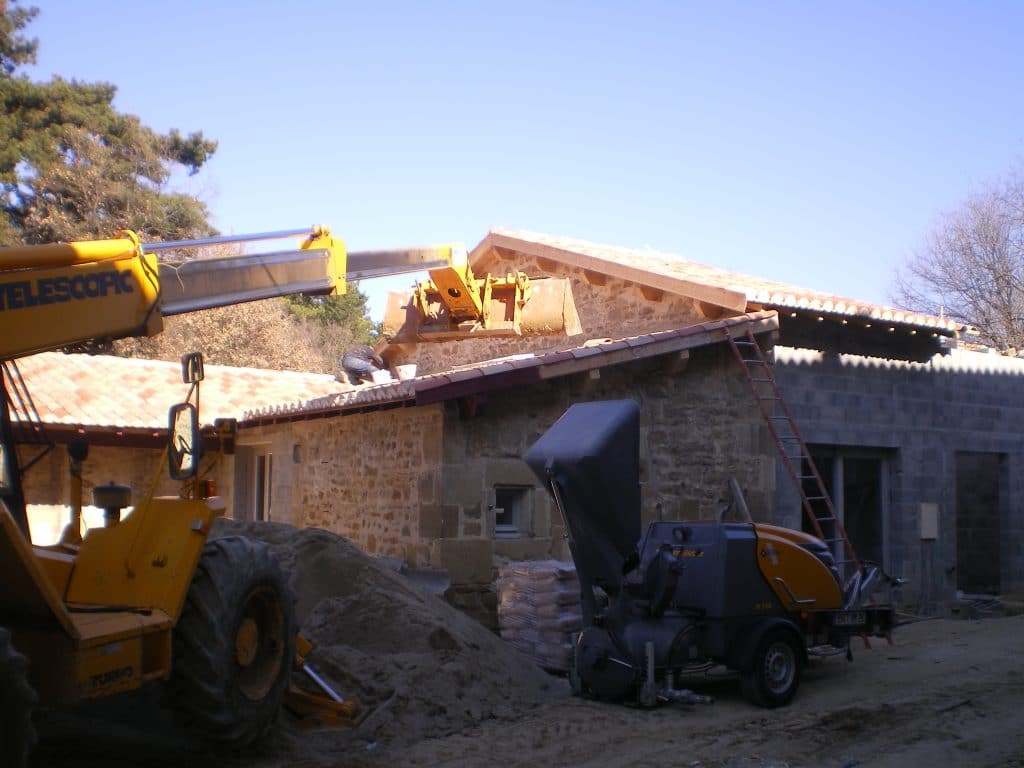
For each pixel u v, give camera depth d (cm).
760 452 1199
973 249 2930
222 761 570
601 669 761
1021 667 913
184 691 529
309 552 845
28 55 2844
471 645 791
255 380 1752
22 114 2756
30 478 1368
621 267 1349
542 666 891
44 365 1545
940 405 1425
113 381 1561
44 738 579
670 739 649
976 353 1491
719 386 1196
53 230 2559
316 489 1273
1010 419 1525
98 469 1445
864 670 904
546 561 1009
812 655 854
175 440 552
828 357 1294
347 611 788
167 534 533
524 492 1085
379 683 695
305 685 666
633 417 771
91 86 2925
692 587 770
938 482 1409
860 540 1362
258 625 591
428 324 925
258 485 1503
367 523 1142
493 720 701
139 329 515
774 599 783
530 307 903
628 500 760
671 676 752
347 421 1211
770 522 1190
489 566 1036
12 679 405
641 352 1097
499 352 1552
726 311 1236
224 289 583
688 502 1155
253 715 559
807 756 611
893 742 644
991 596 1491
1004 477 1526
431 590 952
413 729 656
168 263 551
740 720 704
